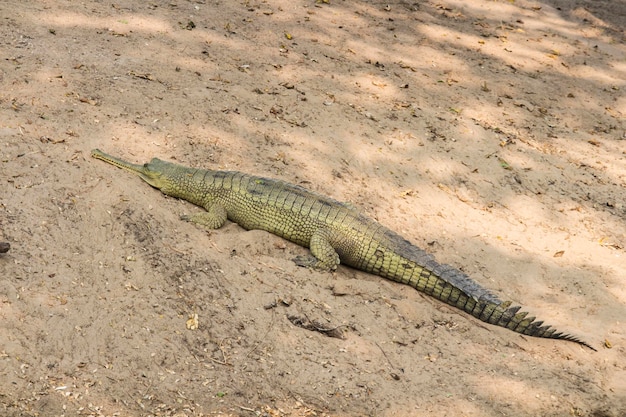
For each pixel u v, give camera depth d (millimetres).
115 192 8844
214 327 7609
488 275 9492
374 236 9047
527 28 17250
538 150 12461
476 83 14109
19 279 7484
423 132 12125
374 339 7969
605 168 12391
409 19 16281
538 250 10180
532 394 7543
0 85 10391
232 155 10375
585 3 19281
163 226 8672
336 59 13719
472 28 16594
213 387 7027
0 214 8125
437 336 8234
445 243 9891
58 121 9914
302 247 9250
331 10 15773
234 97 11633
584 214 11164
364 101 12562
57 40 11953
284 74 12742
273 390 7137
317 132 11367
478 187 11211
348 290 8578
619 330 8812
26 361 6797
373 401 7191
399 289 8891
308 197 9312
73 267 7789
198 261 8281
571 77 15242
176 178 9344
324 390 7223
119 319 7387
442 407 7230
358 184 10586
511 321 8539
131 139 10047
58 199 8516
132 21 13227
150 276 7918
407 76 13742
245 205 9305
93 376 6840
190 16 13938
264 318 7852
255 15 14664
